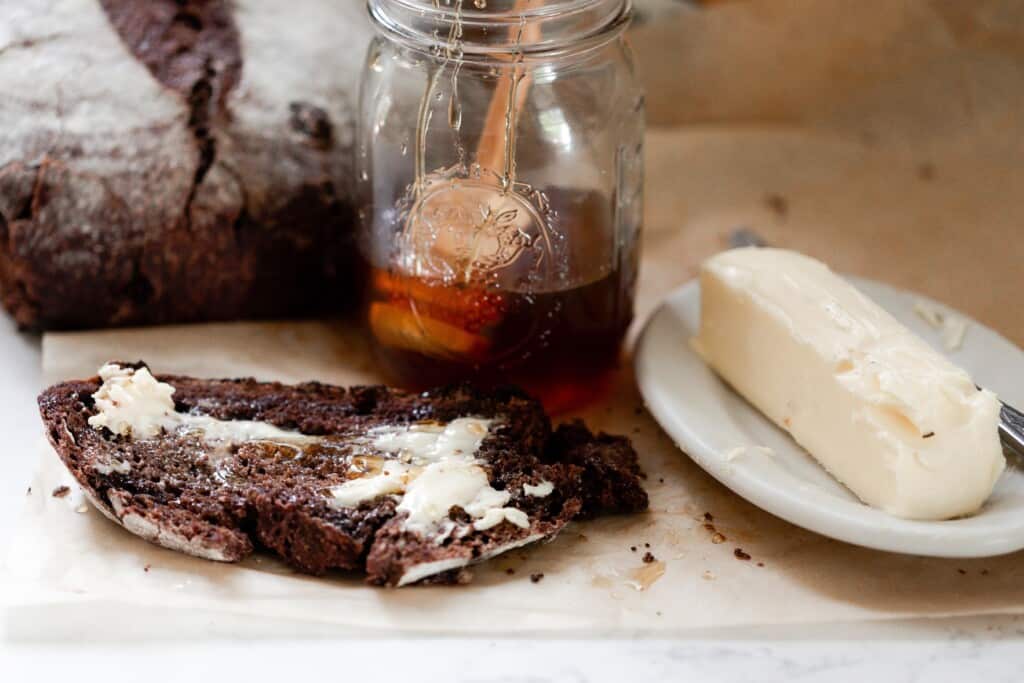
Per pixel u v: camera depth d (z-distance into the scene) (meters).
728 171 0.79
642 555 0.59
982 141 0.81
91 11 0.67
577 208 0.62
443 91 0.61
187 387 0.62
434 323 0.63
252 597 0.57
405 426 0.61
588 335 0.64
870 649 0.57
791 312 0.61
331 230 0.68
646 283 0.73
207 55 0.68
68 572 0.57
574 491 0.59
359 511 0.57
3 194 0.65
